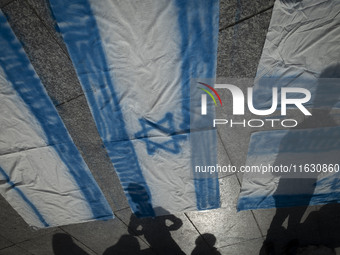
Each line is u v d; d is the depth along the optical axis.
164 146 1.75
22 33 1.33
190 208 2.10
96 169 1.90
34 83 1.49
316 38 1.40
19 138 1.68
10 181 1.88
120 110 1.60
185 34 1.37
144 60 1.44
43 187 1.95
